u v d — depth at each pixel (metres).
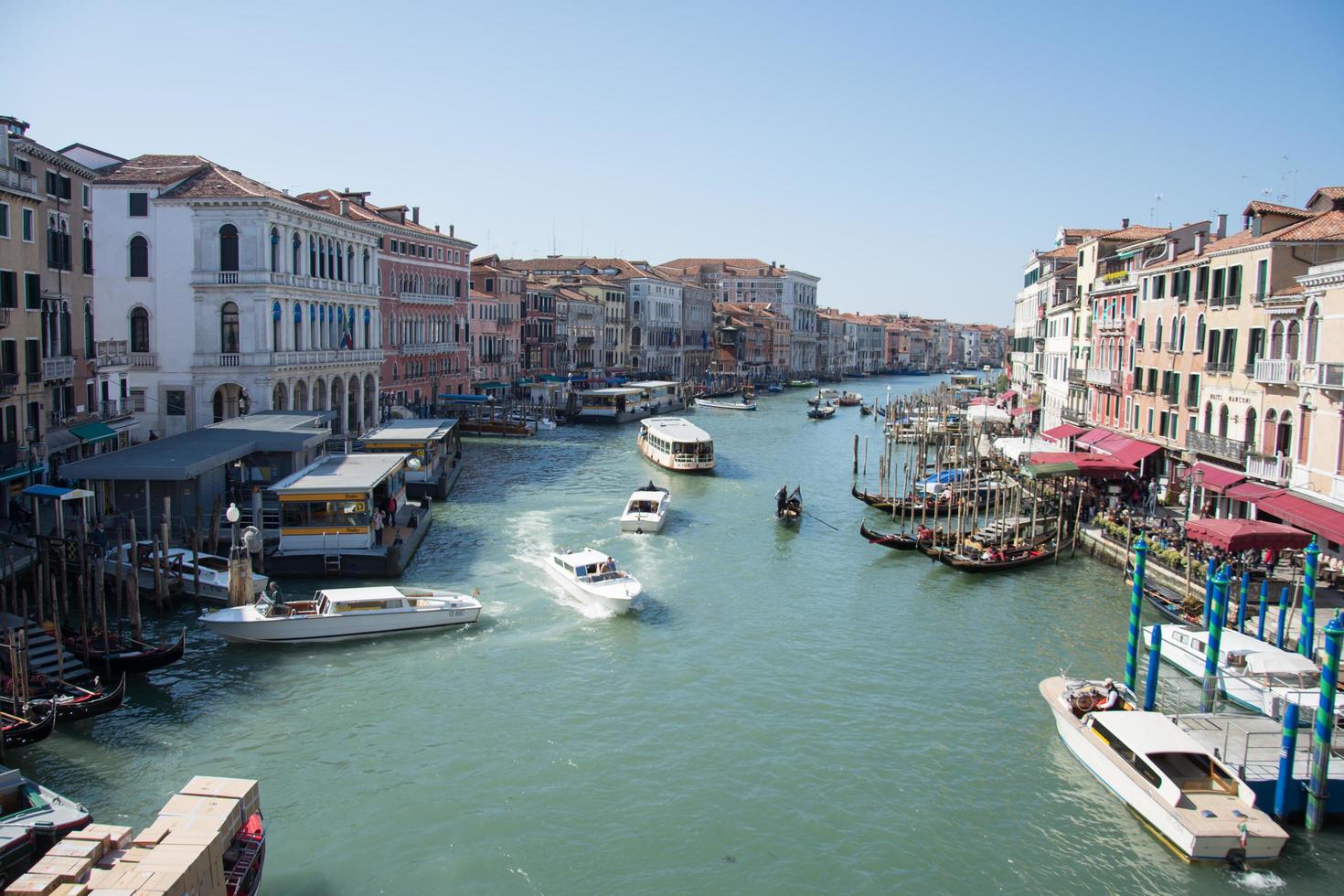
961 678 23.45
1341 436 27.14
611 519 40.44
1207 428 36.31
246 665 23.23
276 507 34.59
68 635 22.62
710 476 53.56
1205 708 20.70
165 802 17.09
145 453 32.41
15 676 18.20
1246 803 16.72
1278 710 19.44
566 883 15.34
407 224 70.75
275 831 16.44
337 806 17.23
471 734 20.00
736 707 21.59
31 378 33.00
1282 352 30.97
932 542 35.44
